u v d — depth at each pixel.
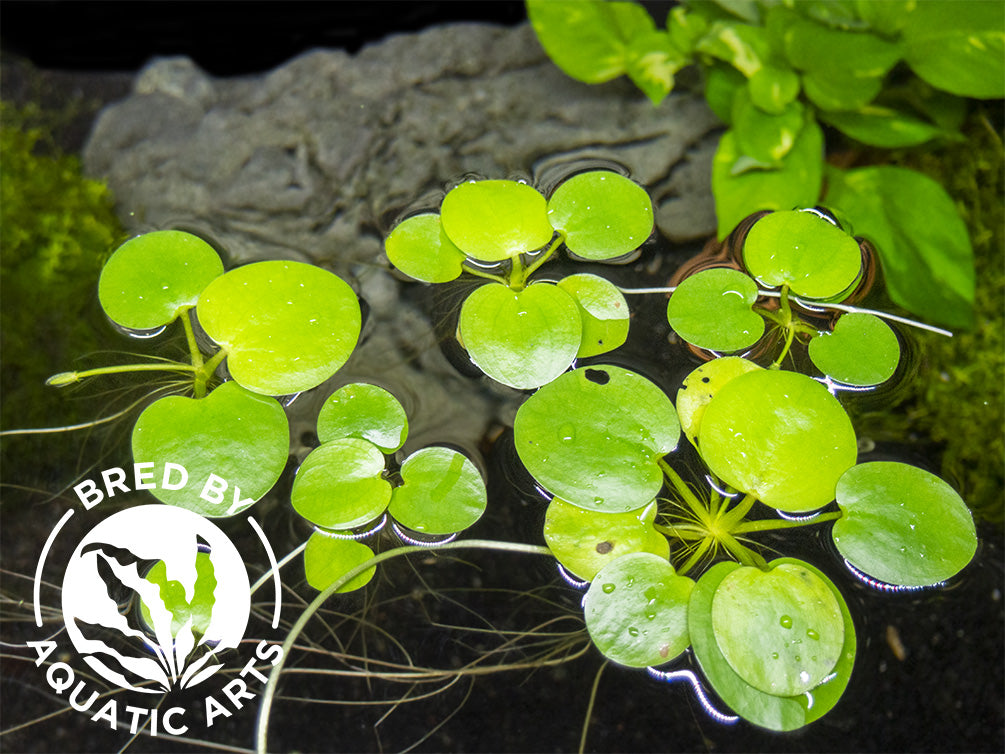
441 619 0.16
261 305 0.16
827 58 0.18
